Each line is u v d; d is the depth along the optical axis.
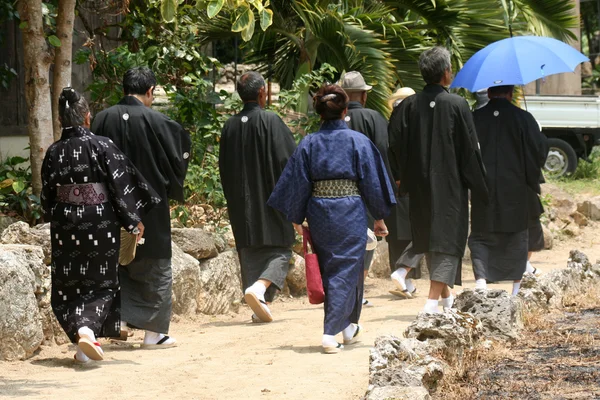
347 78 14.37
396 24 20.59
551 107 34.56
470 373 9.16
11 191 15.42
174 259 14.14
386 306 15.29
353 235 11.00
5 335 10.57
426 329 9.59
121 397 8.88
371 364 8.46
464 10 21.16
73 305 10.41
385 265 19.09
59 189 10.45
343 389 8.99
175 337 12.74
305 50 21.33
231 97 18.39
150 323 11.71
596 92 52.19
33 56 14.73
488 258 14.07
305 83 18.80
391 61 21.00
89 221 10.34
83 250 10.38
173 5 11.02
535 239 15.41
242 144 13.71
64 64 15.35
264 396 8.84
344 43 20.08
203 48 27.75
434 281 12.72
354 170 11.00
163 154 11.73
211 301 14.97
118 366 10.55
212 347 11.84
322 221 10.99
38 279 11.60
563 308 13.02
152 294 11.76
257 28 21.73
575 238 24.91
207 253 15.09
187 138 11.95
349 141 11.00
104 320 10.42
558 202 26.52
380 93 20.02
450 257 12.73
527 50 14.45
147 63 18.02
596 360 9.61
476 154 12.61
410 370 8.28
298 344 11.77
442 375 8.59
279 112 18.75
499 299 11.01
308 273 10.96
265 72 24.28
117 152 10.52
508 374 9.15
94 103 18.56
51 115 15.18
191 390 9.17
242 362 10.66
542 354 10.02
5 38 20.70
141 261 11.66
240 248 13.84
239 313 15.60
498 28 21.27
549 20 23.80
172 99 18.09
